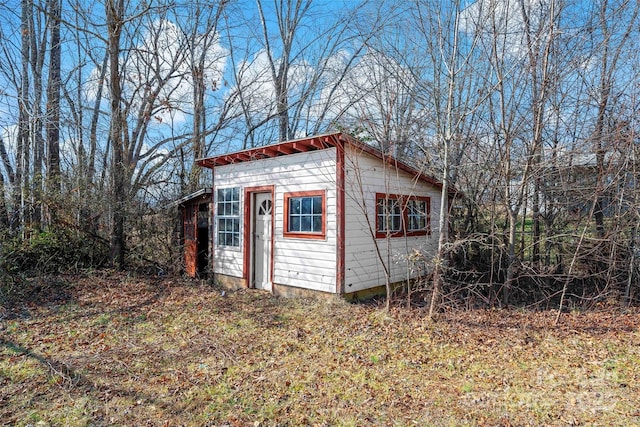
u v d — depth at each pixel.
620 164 6.45
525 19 7.75
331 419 3.26
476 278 7.94
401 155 9.39
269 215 8.07
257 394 3.69
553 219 7.66
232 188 8.70
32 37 11.16
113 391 3.71
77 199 9.51
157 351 4.80
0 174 9.98
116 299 7.41
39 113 10.20
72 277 8.66
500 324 5.93
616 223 6.73
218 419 3.25
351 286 6.81
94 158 10.72
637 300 7.06
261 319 6.15
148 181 10.72
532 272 7.29
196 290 8.24
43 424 3.14
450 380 4.04
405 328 5.64
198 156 12.66
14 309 6.57
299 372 4.18
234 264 8.56
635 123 6.31
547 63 6.75
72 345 4.97
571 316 6.42
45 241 8.88
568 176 7.20
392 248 7.77
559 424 3.17
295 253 7.36
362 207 6.79
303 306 6.77
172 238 10.19
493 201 7.36
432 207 8.93
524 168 6.92
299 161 7.27
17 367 4.23
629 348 4.93
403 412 3.38
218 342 5.11
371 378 4.06
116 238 9.52
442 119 8.80
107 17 9.45
